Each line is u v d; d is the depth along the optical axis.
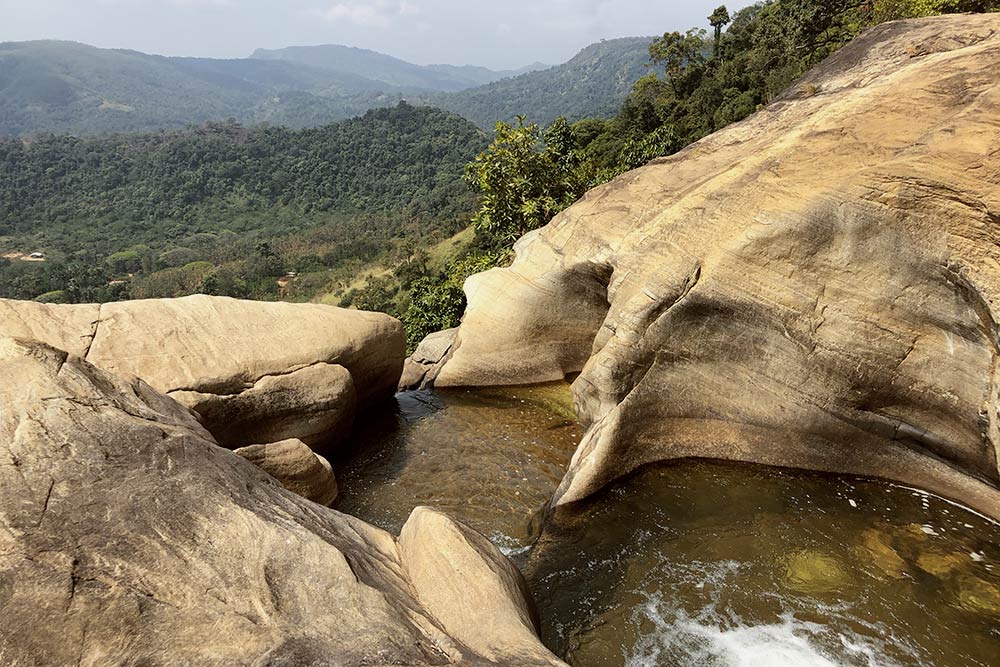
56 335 7.44
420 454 9.43
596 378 8.67
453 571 5.02
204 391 7.93
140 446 4.66
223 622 3.57
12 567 3.40
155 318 8.32
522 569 6.63
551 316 11.20
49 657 3.08
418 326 19.31
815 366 7.78
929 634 5.55
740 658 5.40
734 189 8.32
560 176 19.55
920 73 8.17
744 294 7.93
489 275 12.18
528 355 11.58
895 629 5.62
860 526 7.05
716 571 6.47
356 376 10.16
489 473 8.76
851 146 7.69
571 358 11.43
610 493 7.82
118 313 8.13
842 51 11.01
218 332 8.66
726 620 5.83
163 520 4.12
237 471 5.16
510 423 10.38
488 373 11.80
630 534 7.11
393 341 10.84
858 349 7.46
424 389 12.25
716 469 8.26
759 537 6.95
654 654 5.50
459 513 7.79
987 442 6.93
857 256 7.32
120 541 3.84
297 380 8.83
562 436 9.83
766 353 8.08
